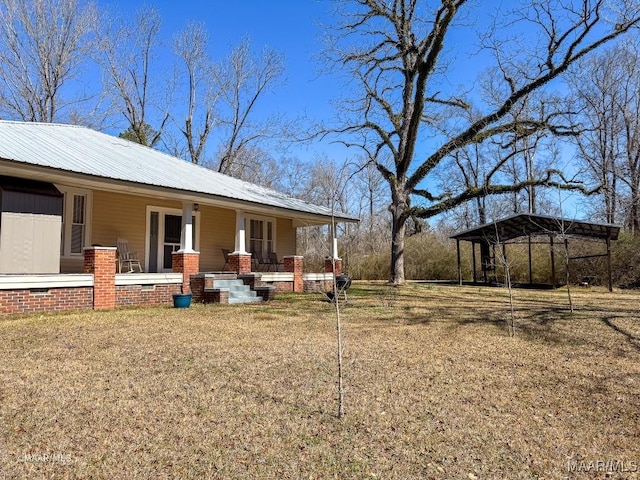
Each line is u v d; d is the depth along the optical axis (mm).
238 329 7945
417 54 17609
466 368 5590
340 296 12680
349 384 4879
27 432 3486
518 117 17188
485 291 16594
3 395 4250
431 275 26922
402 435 3611
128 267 12969
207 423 3754
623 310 10562
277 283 15195
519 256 23078
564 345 6914
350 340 7168
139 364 5477
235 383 4816
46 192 9695
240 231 13805
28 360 5504
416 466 3109
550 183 17141
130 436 3465
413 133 18219
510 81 17234
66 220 11797
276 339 7145
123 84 29000
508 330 8102
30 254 9344
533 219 18234
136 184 10477
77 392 4402
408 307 11328
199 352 6148
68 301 9695
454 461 3193
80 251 12086
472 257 23562
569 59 15344
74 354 5871
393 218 19812
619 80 23953
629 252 20078
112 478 2859
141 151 15172
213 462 3098
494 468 3102
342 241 29594
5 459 3051
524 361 5965
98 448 3252
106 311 9875
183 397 4348
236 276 13445
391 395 4559
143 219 13680
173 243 14508
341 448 3363
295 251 19266
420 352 6398
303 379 5020
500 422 3918
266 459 3164
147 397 4324
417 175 19078
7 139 10047
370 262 27422
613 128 24578
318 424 3799
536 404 4371
